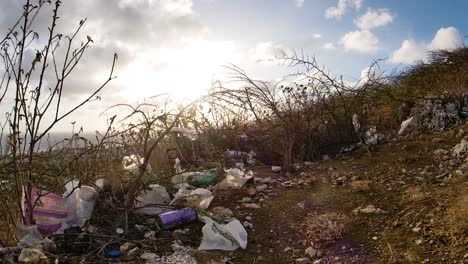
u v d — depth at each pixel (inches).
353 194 79.2
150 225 72.3
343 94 122.5
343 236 65.8
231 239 66.5
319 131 113.3
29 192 66.6
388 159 95.3
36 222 67.3
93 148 77.7
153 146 76.6
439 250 57.6
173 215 71.7
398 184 80.0
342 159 103.7
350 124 113.8
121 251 63.4
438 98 116.3
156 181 84.3
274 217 74.8
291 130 107.7
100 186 78.0
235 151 112.6
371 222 68.1
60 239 65.7
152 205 74.7
